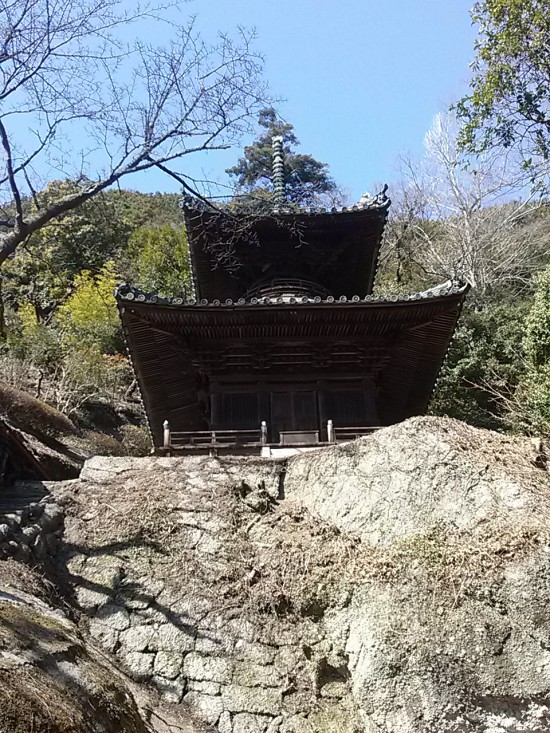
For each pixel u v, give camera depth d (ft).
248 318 39.75
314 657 24.75
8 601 20.18
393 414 54.13
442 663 21.59
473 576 23.08
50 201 36.37
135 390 103.45
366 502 28.81
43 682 15.34
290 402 42.78
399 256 118.42
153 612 26.09
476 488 26.23
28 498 30.66
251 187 71.41
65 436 69.36
